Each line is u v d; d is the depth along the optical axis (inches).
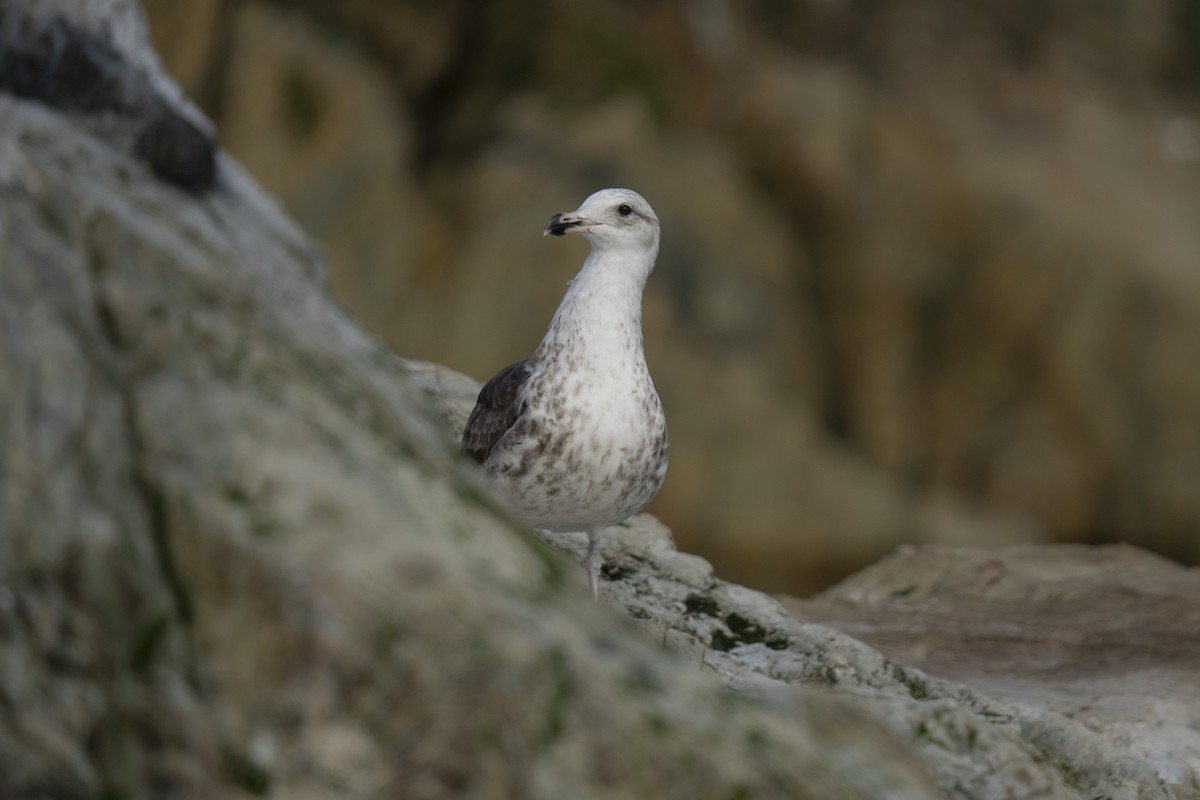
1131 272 1282.0
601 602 350.3
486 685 151.3
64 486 147.5
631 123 1279.5
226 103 1211.9
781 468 1203.2
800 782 169.2
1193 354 1269.7
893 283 1294.3
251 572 151.2
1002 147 1354.6
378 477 168.6
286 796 142.9
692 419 1192.2
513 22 1332.4
